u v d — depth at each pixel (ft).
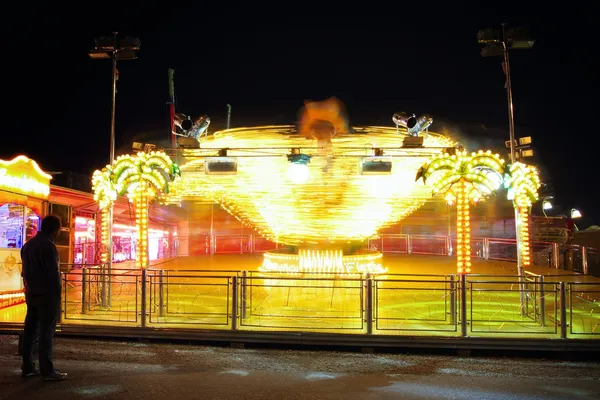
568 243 71.72
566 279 48.80
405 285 42.65
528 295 31.89
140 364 22.98
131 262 62.54
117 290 39.14
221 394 18.70
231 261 65.05
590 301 36.58
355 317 27.61
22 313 32.07
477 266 60.85
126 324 28.25
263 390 19.30
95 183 33.58
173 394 18.57
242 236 84.38
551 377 21.86
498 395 19.10
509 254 73.10
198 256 75.82
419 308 32.68
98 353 24.90
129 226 67.36
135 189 33.30
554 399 18.70
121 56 34.30
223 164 33.76
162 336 27.48
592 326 28.22
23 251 19.95
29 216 39.27
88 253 53.06
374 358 24.82
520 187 31.09
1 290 34.81
